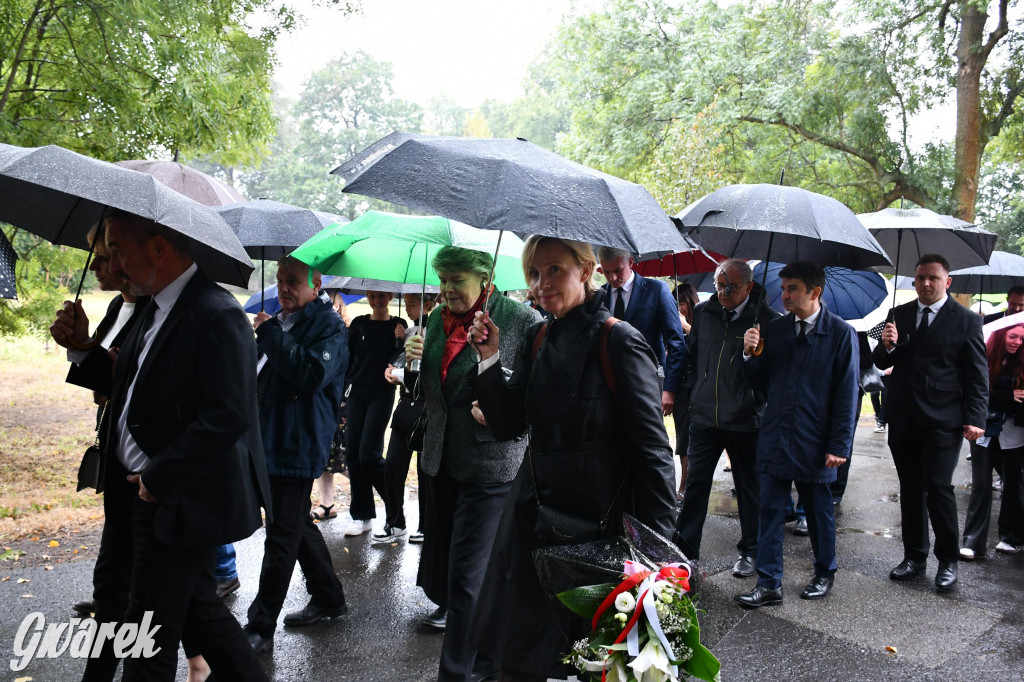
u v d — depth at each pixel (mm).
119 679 3328
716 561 5164
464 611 3193
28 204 3180
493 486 3316
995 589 4695
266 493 2732
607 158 17641
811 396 4312
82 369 2926
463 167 2396
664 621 2123
